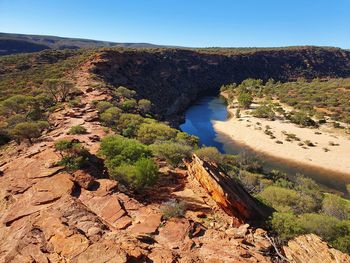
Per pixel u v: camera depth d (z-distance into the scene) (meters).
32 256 10.25
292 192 26.86
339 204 28.50
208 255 11.15
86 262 9.63
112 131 36.62
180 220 13.84
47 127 36.25
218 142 68.38
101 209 14.43
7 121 40.06
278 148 61.78
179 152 24.08
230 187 18.09
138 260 10.03
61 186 16.22
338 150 59.28
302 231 14.42
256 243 12.74
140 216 14.09
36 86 66.94
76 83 67.56
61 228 11.54
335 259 12.32
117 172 17.81
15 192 16.53
